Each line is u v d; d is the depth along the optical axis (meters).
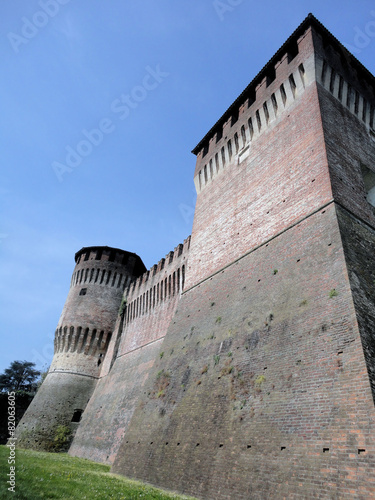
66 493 10.88
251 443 12.75
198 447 14.83
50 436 36.97
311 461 10.58
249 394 14.35
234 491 11.99
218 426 14.66
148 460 17.14
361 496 8.97
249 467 12.14
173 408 18.25
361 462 9.46
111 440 29.73
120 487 13.37
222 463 13.21
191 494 13.39
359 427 10.04
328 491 9.66
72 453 35.34
